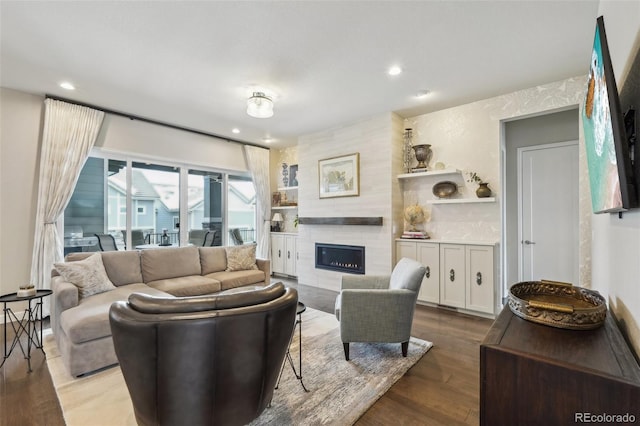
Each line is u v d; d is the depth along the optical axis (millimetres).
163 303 1294
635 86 1079
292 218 6285
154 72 3023
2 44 2520
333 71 3016
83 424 1708
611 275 1688
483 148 3785
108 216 4258
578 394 918
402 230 4414
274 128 4969
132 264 3453
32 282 3424
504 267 4098
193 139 5086
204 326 1256
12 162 3422
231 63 2852
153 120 4500
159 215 4801
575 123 3771
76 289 2562
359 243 4531
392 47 2592
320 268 5082
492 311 3438
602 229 2129
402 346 2504
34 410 1826
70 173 3666
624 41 1239
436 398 1951
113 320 1276
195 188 5262
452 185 3947
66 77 3125
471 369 2312
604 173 1327
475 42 2520
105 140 4078
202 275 4000
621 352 1015
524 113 3475
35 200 3557
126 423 1720
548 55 2729
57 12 2119
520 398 1008
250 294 1425
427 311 3715
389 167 4199
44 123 3555
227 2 2037
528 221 4082
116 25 2275
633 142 1113
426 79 3197
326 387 2064
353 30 2355
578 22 2246
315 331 3096
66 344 2219
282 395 1976
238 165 5805
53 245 3545
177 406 1310
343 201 4754
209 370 1298
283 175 6336
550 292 1687
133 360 1271
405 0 2027
